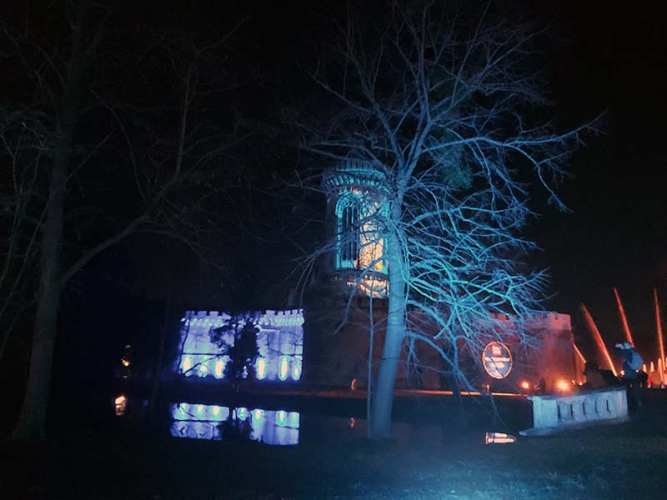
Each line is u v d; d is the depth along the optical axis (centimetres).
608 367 5553
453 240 1684
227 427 3023
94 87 1742
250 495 980
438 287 1695
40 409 1659
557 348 4800
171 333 6009
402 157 1678
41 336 1686
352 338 4944
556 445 1496
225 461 1341
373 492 1009
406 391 4003
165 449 1499
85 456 1345
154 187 1814
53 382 3061
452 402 3153
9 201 1636
